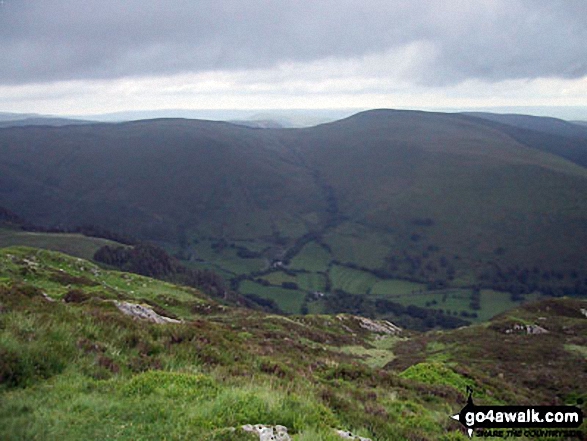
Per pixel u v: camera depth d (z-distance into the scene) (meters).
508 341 51.69
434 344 54.88
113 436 10.38
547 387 34.31
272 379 16.59
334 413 14.35
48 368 14.05
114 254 171.38
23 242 174.62
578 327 59.31
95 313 20.45
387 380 22.06
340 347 50.44
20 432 10.20
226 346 20.12
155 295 65.25
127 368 15.75
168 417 11.28
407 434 14.38
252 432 10.37
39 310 18.58
